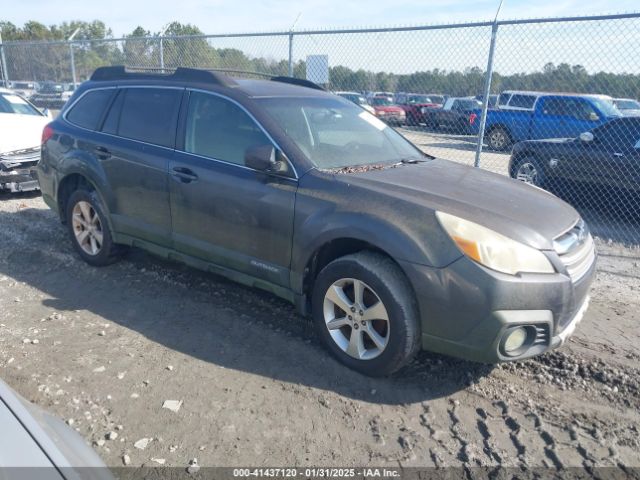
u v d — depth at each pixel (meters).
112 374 3.38
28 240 5.95
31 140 7.81
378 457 2.73
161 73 4.82
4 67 14.37
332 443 2.82
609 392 3.32
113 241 4.90
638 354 3.73
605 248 6.38
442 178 3.76
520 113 14.88
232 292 4.62
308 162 3.65
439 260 3.01
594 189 8.20
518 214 3.26
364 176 3.57
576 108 13.95
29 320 4.09
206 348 3.72
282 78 5.14
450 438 2.88
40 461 1.55
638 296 4.83
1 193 8.20
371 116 4.73
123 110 4.75
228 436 2.84
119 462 2.63
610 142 7.89
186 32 12.16
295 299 3.71
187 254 4.34
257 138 3.85
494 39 6.74
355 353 3.40
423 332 3.15
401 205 3.22
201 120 4.18
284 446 2.79
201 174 4.02
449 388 3.33
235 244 3.94
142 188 4.45
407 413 3.08
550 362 3.61
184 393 3.20
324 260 3.67
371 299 3.33
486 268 2.93
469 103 18.33
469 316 2.98
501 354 3.02
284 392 3.24
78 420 2.93
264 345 3.77
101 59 12.95
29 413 1.75
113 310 4.27
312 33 8.14
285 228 3.60
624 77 7.12
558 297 3.00
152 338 3.84
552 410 3.14
